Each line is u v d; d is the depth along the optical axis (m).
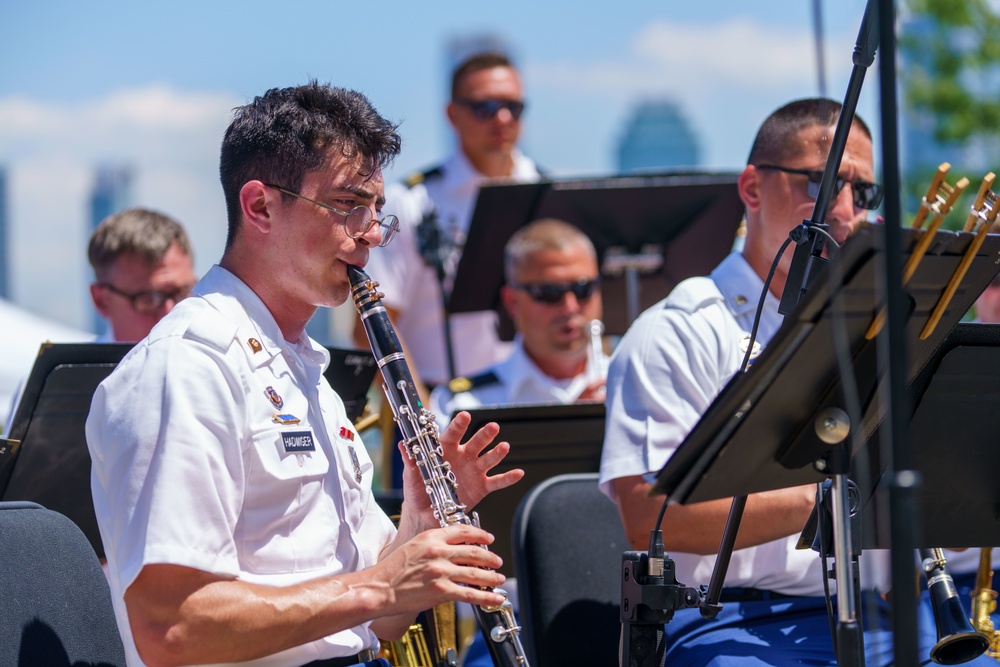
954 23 32.88
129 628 8.71
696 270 17.50
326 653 8.76
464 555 8.06
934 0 32.97
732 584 10.51
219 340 8.34
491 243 17.20
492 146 19.08
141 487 7.82
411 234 18.94
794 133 10.56
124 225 13.93
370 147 8.84
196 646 7.71
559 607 11.11
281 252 8.77
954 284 7.41
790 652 9.77
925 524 8.74
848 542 7.49
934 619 9.43
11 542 8.06
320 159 8.66
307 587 7.95
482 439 9.04
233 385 8.32
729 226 17.20
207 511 7.84
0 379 22.72
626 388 10.79
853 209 10.39
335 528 8.80
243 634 7.73
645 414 10.61
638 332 10.98
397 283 18.92
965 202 28.88
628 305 17.58
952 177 31.20
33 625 7.93
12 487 9.98
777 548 10.47
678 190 16.92
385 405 13.28
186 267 14.16
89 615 8.34
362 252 8.86
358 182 8.76
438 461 8.94
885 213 6.30
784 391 7.20
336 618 7.87
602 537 11.48
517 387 16.53
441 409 16.62
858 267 6.81
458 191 19.20
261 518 8.38
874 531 8.16
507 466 12.74
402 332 19.25
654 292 17.70
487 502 12.77
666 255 17.44
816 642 9.92
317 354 9.25
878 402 7.54
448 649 10.08
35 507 8.45
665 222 17.16
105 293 13.98
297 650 8.60
